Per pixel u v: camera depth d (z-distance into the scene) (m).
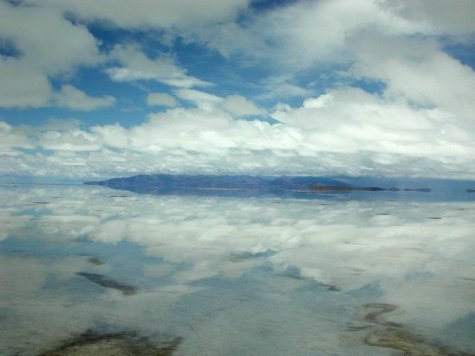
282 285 16.28
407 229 34.88
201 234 30.03
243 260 21.09
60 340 10.58
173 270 18.62
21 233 28.89
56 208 51.56
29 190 126.75
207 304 13.73
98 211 48.19
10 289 15.11
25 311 12.73
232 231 31.94
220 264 20.06
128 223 36.06
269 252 23.39
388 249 24.78
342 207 64.31
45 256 21.27
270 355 9.91
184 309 13.19
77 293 14.77
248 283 16.55
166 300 14.11
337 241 27.70
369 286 16.23
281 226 35.62
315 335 11.15
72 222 36.03
